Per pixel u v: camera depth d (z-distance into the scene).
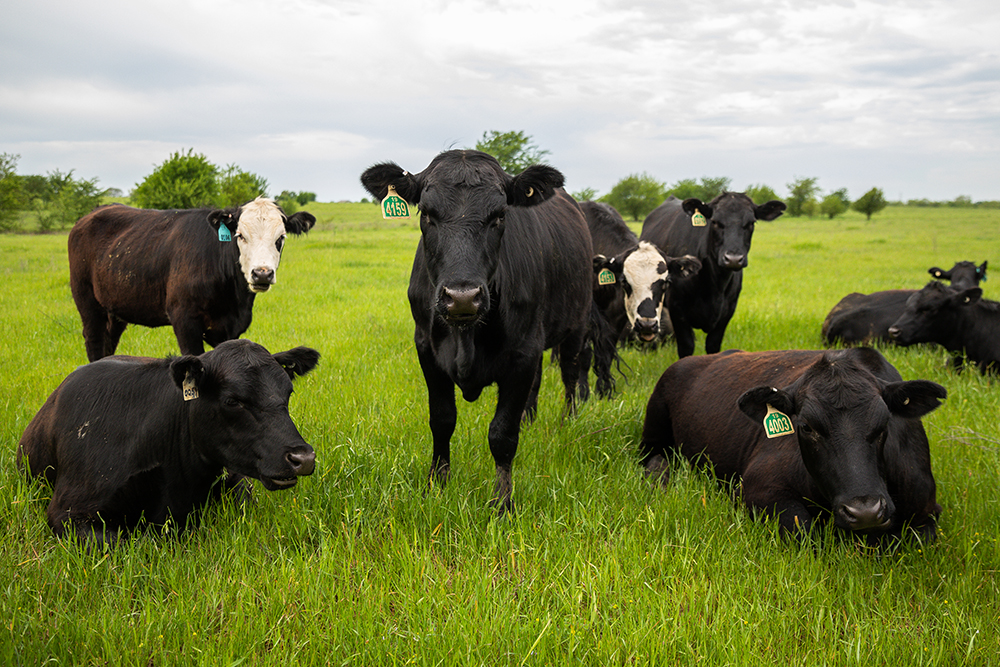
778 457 4.22
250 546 3.80
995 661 2.94
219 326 6.98
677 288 8.37
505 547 3.79
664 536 3.79
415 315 4.74
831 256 25.69
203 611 3.12
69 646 2.91
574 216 6.60
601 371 7.69
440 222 4.02
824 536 3.89
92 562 3.54
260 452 3.75
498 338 4.51
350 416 5.80
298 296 13.48
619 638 2.96
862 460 3.55
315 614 3.11
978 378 7.69
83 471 3.96
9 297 12.76
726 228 8.10
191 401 3.91
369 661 2.87
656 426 5.52
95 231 7.63
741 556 3.71
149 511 4.05
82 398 4.17
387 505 4.18
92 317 7.96
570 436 5.50
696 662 2.89
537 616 3.11
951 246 31.69
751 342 9.54
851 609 3.28
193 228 6.88
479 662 2.82
